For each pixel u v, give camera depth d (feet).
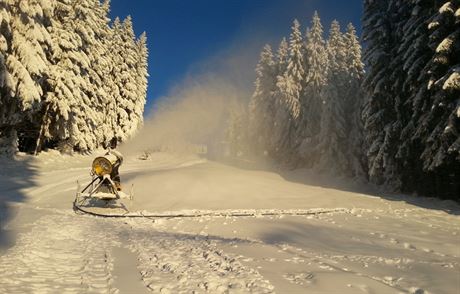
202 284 20.74
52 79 102.89
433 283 22.38
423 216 61.82
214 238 38.45
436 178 81.66
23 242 30.76
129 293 19.26
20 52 81.05
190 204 68.59
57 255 27.43
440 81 63.62
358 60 144.87
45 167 97.81
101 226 44.27
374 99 96.73
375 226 49.80
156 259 27.17
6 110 90.07
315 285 20.86
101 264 25.43
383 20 97.25
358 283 21.47
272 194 83.41
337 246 35.73
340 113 137.39
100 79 143.13
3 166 88.07
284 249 32.60
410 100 81.25
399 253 32.65
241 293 19.27
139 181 89.97
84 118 124.88
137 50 204.13
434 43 69.87
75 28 113.60
